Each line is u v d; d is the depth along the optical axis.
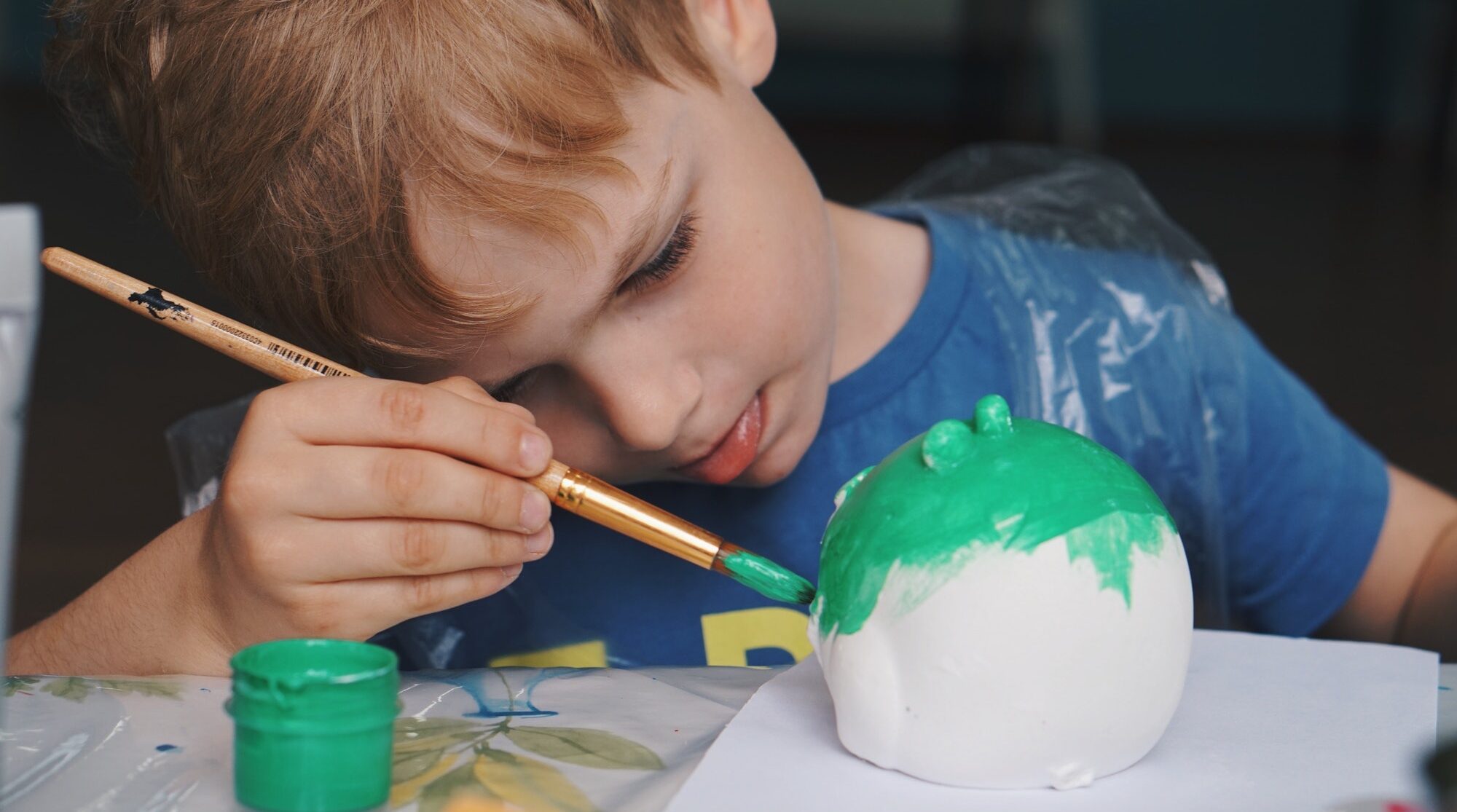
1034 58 5.00
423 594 0.57
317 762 0.42
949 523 0.47
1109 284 0.93
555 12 0.56
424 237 0.54
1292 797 0.45
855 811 0.45
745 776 0.47
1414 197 4.18
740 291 0.62
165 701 0.53
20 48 5.23
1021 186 1.04
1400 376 2.40
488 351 0.57
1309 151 5.05
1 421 0.36
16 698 0.53
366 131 0.53
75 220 3.25
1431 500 0.94
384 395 0.55
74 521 1.74
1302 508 0.92
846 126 5.34
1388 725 0.51
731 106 0.64
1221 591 0.90
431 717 0.52
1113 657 0.46
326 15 0.52
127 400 2.26
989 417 0.49
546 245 0.54
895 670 0.47
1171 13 5.36
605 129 0.54
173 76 0.55
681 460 0.65
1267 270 3.15
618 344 0.58
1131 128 5.41
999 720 0.46
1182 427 0.90
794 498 0.83
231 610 0.59
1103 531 0.46
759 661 0.80
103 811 0.43
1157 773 0.48
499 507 0.54
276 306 0.59
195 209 0.57
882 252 0.90
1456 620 0.86
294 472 0.55
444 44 0.52
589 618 0.82
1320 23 5.36
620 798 0.45
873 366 0.85
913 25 5.55
